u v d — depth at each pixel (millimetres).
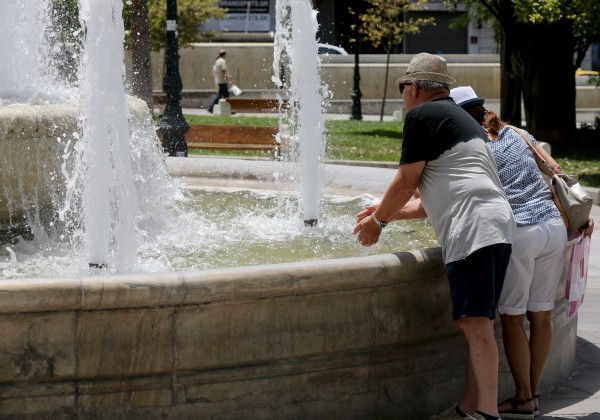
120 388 4531
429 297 5273
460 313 4848
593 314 8203
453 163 4906
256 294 4652
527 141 5738
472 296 4805
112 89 6590
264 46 34625
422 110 4961
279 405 4832
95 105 6582
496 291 4945
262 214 8719
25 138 6883
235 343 4699
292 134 9664
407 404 5242
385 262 4973
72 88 8719
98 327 4453
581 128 25609
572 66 24734
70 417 4465
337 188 9570
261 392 4785
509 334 5520
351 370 5004
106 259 6516
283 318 4793
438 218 4945
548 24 23812
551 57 24406
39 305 4312
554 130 24219
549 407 5836
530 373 5684
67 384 4453
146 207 8164
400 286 5105
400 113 30625
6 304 4262
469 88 5723
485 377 4898
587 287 9312
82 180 6828
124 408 4543
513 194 5465
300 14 8969
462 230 4816
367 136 23875
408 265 5043
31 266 6594
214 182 10266
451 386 5473
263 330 4754
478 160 4910
